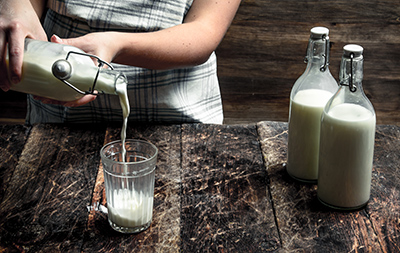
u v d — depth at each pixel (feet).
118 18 3.69
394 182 2.96
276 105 7.38
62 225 2.57
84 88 2.36
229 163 3.17
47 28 3.96
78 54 2.36
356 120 2.44
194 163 3.16
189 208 2.71
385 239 2.46
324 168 2.63
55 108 4.04
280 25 6.86
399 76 7.11
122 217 2.46
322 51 2.77
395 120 7.39
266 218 2.63
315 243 2.43
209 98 4.28
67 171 3.05
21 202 2.76
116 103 3.91
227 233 2.51
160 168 3.10
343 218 2.62
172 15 3.74
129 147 2.68
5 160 3.17
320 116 2.74
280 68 7.14
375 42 6.91
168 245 2.43
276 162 3.18
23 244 2.43
